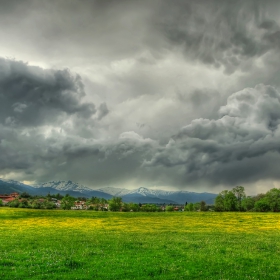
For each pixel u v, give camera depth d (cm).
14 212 9150
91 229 4953
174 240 3588
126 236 3966
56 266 2175
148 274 2016
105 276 1939
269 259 2488
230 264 2305
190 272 2069
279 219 7700
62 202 16200
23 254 2567
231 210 15588
